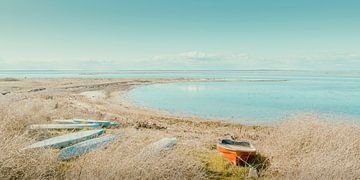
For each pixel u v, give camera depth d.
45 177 7.01
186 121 20.44
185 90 57.22
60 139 9.77
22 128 10.84
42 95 29.59
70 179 6.96
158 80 98.62
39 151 7.68
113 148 8.55
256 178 8.18
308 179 8.02
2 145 7.43
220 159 9.35
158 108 29.02
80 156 8.20
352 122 12.64
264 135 14.69
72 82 66.25
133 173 7.14
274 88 66.56
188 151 9.66
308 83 94.50
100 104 28.16
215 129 17.22
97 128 12.98
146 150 8.21
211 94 48.75
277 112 28.55
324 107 33.78
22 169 6.98
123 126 14.90
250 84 84.56
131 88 56.59
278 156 9.72
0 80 67.31
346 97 45.97
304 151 9.81
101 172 7.12
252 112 28.31
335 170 8.21
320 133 10.35
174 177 7.45
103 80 82.25
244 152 8.98
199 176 7.70
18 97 21.45
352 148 9.66
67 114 16.41
